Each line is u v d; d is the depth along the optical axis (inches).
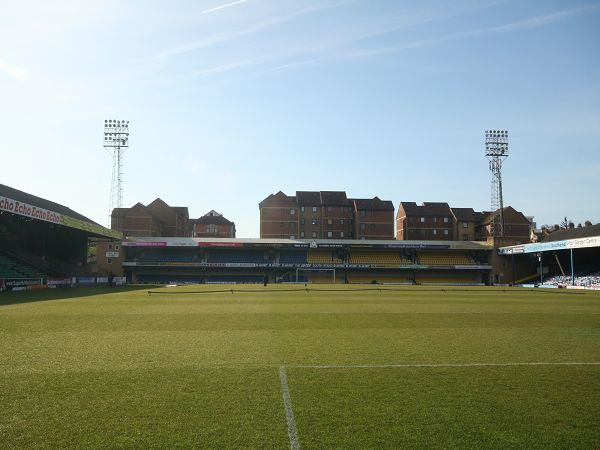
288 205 3914.9
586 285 2364.7
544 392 323.0
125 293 1640.0
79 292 1700.3
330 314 882.8
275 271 3267.7
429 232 4099.4
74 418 268.1
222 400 302.0
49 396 309.1
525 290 2134.6
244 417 271.1
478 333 619.2
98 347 494.9
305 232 3961.6
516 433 249.4
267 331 632.4
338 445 233.1
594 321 778.2
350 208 4030.5
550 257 3149.6
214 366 399.2
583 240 2349.9
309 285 2615.7
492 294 1731.1
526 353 465.4
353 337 575.8
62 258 2608.3
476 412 281.4
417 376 366.6
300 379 355.6
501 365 406.6
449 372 380.2
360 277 3304.6
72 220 2025.1
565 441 239.5
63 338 562.3
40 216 1733.5
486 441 239.0
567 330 656.4
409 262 3383.4
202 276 3223.4
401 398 308.2
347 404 295.6
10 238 2300.7
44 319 776.9
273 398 306.8
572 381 352.5
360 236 3932.1
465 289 2188.7
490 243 3334.2
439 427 257.3
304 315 861.8
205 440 238.4
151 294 1574.8
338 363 413.1
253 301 1249.4
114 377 359.6
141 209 3484.3
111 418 268.2
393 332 625.9
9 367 393.7
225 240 3169.3
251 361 421.1
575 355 455.2
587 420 268.8
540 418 271.7
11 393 315.6
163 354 453.7
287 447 230.4
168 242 3115.2
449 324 725.3
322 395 314.2
